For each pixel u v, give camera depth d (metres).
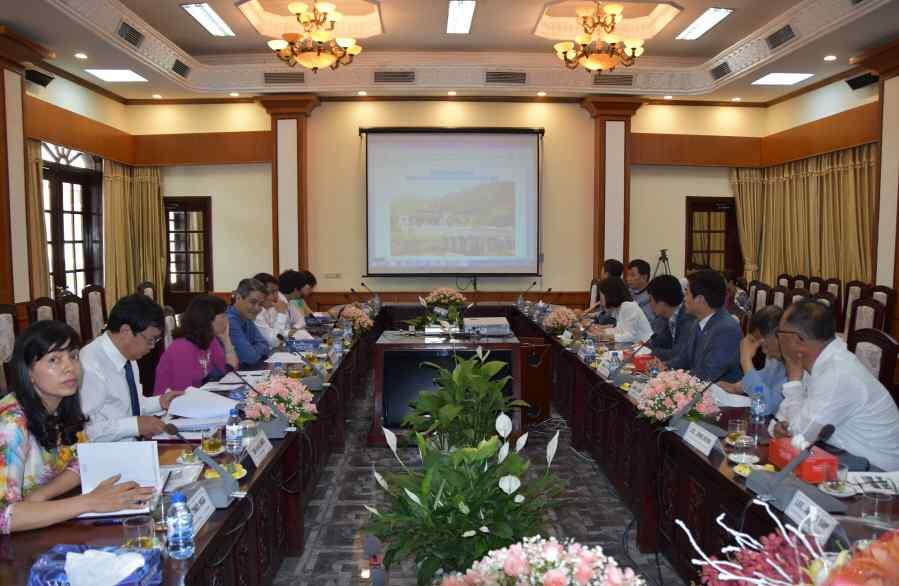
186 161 8.94
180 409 2.74
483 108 9.00
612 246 8.90
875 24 5.82
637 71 8.27
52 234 7.50
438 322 5.57
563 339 5.60
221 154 8.93
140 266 9.02
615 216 8.89
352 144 8.99
